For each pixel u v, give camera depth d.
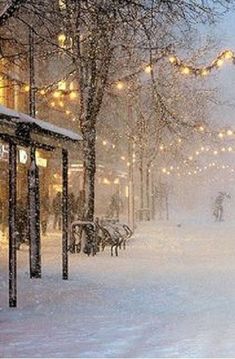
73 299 13.90
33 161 17.94
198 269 19.91
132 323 11.08
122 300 13.73
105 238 25.39
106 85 25.94
